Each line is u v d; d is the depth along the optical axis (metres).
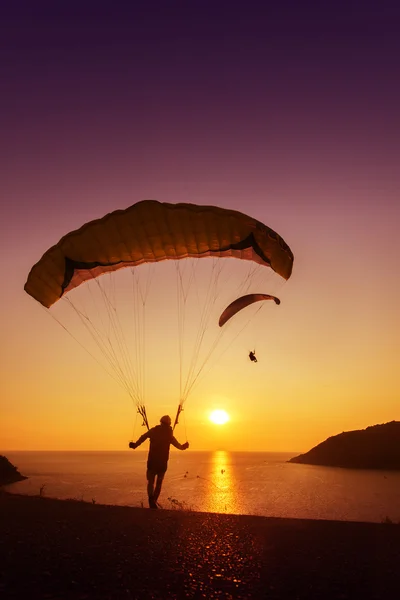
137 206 15.52
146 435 14.77
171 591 5.71
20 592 5.52
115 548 7.36
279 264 16.31
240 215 15.52
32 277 16.45
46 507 10.77
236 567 6.65
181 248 16.33
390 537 8.42
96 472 106.44
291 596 5.70
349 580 6.23
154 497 14.35
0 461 60.03
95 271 16.62
